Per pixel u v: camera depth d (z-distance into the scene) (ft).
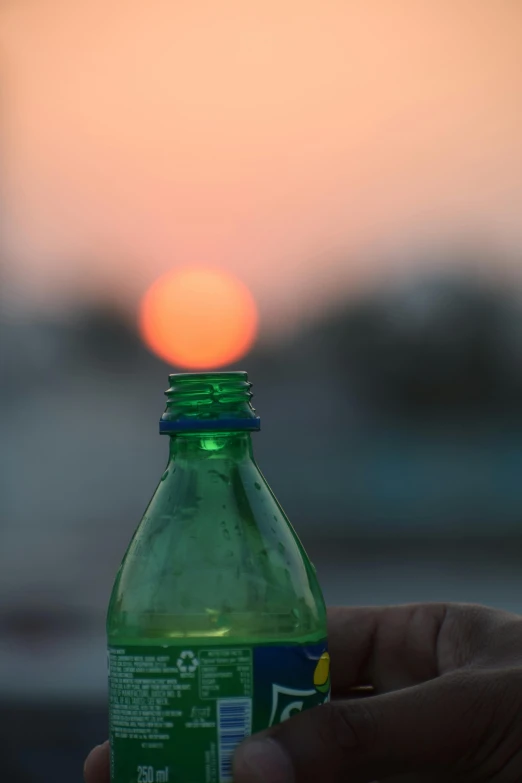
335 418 10.96
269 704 1.93
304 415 10.93
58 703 4.75
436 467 10.69
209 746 1.91
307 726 1.95
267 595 1.97
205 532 1.99
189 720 1.91
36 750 4.44
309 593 2.00
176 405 2.00
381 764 2.01
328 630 2.53
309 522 10.52
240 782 1.90
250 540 1.99
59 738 4.49
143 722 1.93
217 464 2.01
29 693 4.82
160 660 1.93
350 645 2.52
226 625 1.96
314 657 1.98
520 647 2.24
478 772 2.07
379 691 2.52
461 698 2.06
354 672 2.53
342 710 2.00
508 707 2.07
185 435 2.02
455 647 2.39
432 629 2.45
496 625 2.34
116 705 1.97
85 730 4.54
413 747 2.02
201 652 1.92
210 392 1.99
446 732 2.04
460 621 2.41
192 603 1.96
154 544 1.99
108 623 2.02
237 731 1.91
